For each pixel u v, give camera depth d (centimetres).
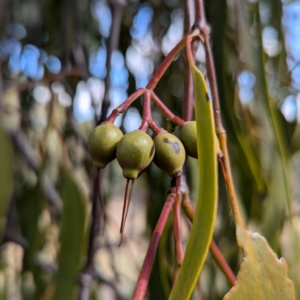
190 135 14
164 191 31
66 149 33
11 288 38
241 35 24
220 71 25
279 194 26
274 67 31
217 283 30
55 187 37
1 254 38
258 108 28
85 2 39
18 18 40
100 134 14
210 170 12
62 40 34
